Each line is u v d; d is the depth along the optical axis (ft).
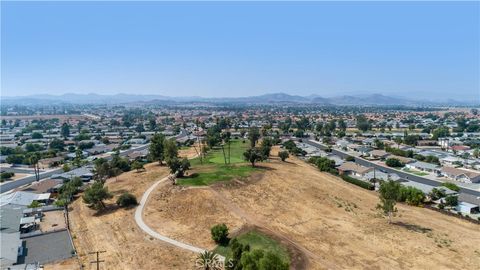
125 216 296.51
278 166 461.37
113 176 420.77
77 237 264.31
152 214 298.76
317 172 479.00
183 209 305.53
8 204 336.08
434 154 610.65
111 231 271.90
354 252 237.86
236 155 539.70
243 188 354.95
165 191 343.05
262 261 165.17
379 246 247.70
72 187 370.73
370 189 414.82
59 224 294.87
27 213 317.22
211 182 361.92
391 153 629.10
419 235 269.03
